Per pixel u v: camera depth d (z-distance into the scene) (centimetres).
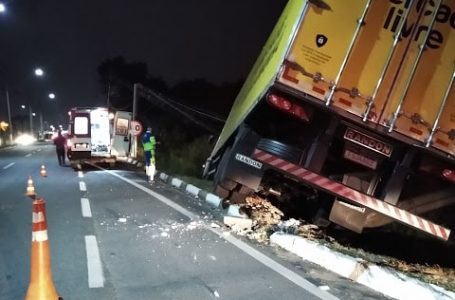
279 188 894
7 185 1473
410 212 716
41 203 438
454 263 883
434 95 653
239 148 824
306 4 641
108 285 532
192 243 708
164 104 3148
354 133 708
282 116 777
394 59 650
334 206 748
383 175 738
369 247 893
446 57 652
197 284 538
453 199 730
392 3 647
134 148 2702
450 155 655
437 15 648
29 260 636
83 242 709
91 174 1833
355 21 646
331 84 646
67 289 519
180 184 1406
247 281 551
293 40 644
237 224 821
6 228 833
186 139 3200
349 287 550
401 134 654
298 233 793
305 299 501
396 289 530
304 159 731
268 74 761
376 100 651
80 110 2205
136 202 1071
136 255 644
